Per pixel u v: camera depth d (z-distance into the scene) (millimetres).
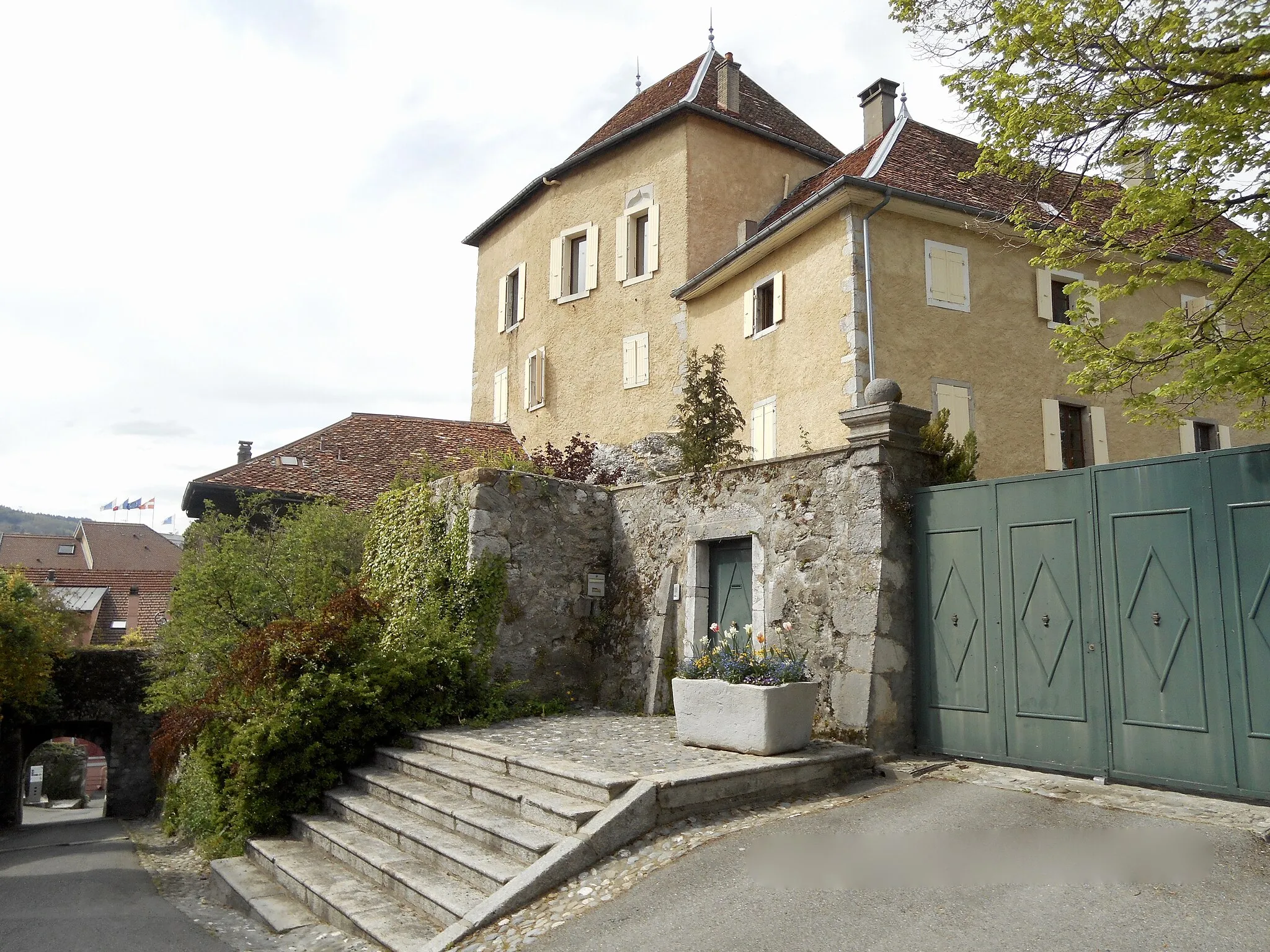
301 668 9031
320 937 5836
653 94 20516
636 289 18078
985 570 7062
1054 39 7301
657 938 4414
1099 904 4199
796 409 13641
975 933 4039
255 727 8500
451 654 9516
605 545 11039
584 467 12633
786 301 14102
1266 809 5320
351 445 19344
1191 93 6938
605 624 10781
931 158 14531
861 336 12438
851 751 6926
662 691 9695
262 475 17312
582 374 18984
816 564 8039
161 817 16344
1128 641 6121
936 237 13406
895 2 7859
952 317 13289
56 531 142750
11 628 15320
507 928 4910
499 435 20875
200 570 12281
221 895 7590
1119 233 8031
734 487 9188
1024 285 14117
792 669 7070
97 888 8859
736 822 5863
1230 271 12438
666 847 5508
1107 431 14547
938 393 12906
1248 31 6730
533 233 20953
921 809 5828
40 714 17625
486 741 8156
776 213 17562
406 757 8266
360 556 13062
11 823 18250
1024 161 8023
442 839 6426
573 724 9094
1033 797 5883
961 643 7160
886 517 7520
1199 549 5801
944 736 7195
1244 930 3834
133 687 18719
